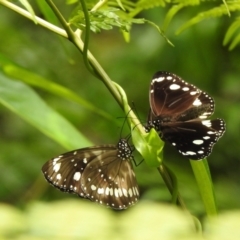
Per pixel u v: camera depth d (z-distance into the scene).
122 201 1.03
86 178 1.03
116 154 1.04
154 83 1.01
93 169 1.04
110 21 1.02
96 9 1.05
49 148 1.87
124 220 0.63
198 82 1.90
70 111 1.78
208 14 1.09
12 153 1.81
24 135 1.94
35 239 0.61
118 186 1.03
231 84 1.87
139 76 1.91
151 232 0.62
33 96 1.08
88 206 0.65
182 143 0.99
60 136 1.07
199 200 1.51
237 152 1.86
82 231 0.62
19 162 1.80
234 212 0.64
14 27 2.10
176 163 1.84
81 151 1.04
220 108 1.85
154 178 1.66
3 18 2.08
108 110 1.80
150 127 1.00
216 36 1.81
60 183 1.03
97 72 1.01
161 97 1.01
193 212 1.47
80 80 1.95
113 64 1.95
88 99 1.86
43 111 1.08
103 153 1.04
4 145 1.84
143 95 1.91
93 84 1.92
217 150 1.88
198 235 0.64
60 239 0.62
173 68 1.89
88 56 1.01
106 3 1.06
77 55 2.03
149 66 1.92
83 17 1.02
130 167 1.04
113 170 1.04
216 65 1.88
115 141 1.77
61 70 1.97
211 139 0.98
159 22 1.80
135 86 1.91
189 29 1.79
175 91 1.01
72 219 0.63
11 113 1.99
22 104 1.08
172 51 1.86
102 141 1.98
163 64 1.89
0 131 2.00
